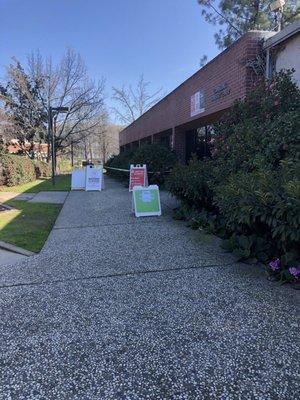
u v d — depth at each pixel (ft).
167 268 15.16
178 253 17.24
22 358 8.89
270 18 55.26
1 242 19.80
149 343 9.45
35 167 72.79
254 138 18.42
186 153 50.65
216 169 20.43
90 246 19.01
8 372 8.34
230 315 10.84
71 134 104.53
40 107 98.37
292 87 19.71
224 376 8.05
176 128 49.49
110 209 30.81
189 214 24.58
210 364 8.49
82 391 7.67
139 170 43.50
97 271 15.02
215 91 33.37
